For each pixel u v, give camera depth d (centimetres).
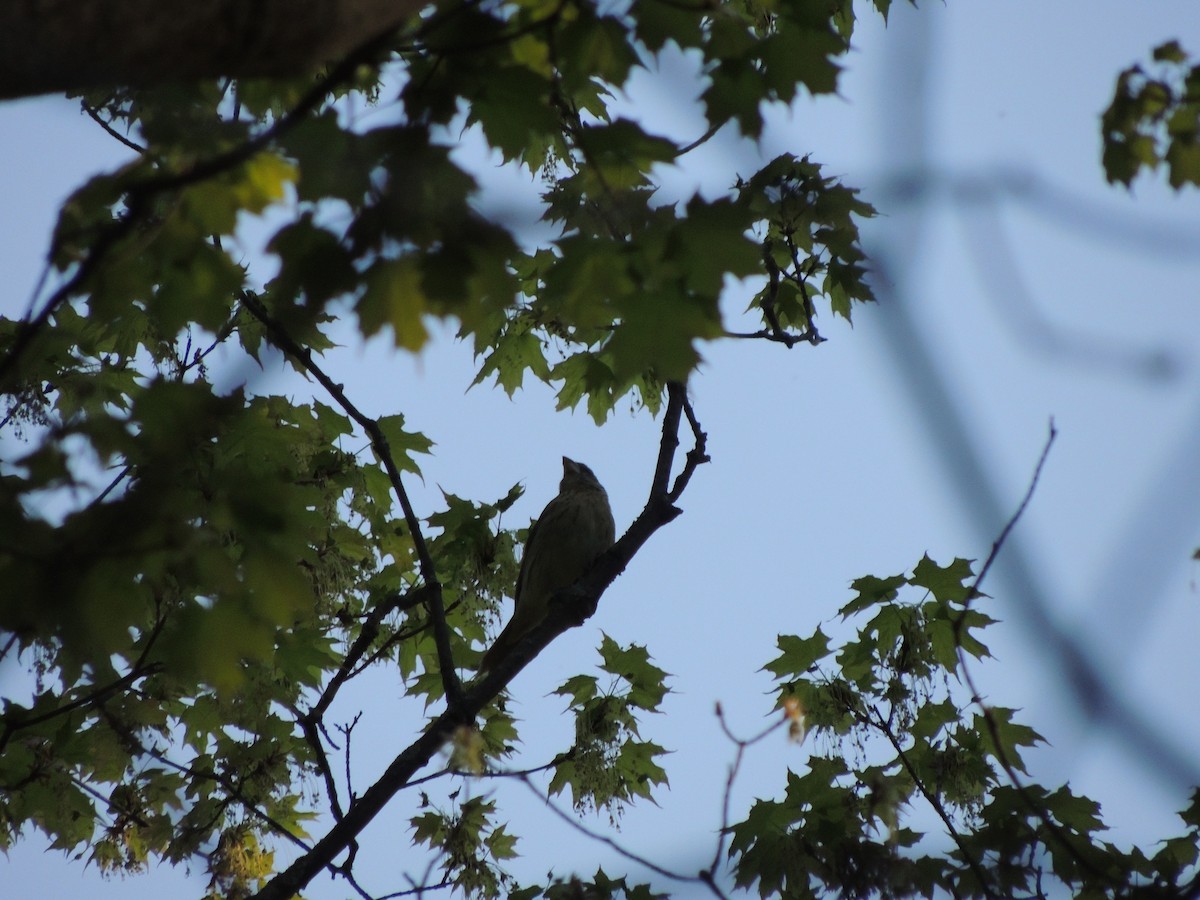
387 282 736
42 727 1225
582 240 741
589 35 745
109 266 738
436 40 730
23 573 684
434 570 1352
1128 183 989
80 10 548
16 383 1149
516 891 1237
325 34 599
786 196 1266
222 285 765
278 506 752
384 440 1315
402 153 720
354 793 1212
